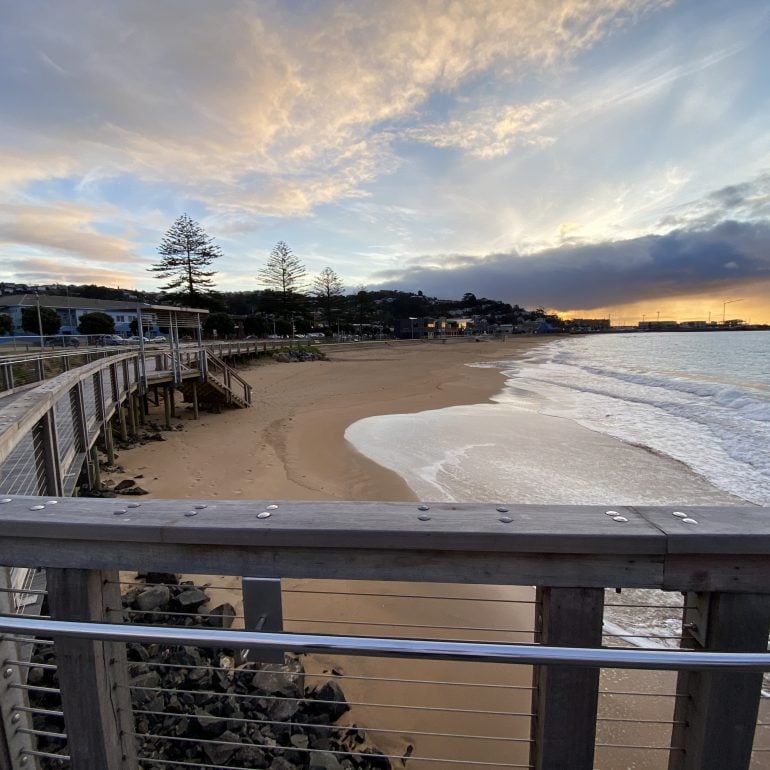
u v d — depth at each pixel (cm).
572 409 1736
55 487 457
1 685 143
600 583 117
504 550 116
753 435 1273
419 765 297
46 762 240
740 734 121
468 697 357
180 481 841
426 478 898
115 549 128
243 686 325
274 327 6925
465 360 4909
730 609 117
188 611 412
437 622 459
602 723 336
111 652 139
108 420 918
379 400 1966
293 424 1430
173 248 5644
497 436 1270
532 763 138
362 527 119
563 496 805
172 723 283
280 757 273
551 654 108
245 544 123
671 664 105
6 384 1146
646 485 862
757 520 120
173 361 1435
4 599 147
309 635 115
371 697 351
